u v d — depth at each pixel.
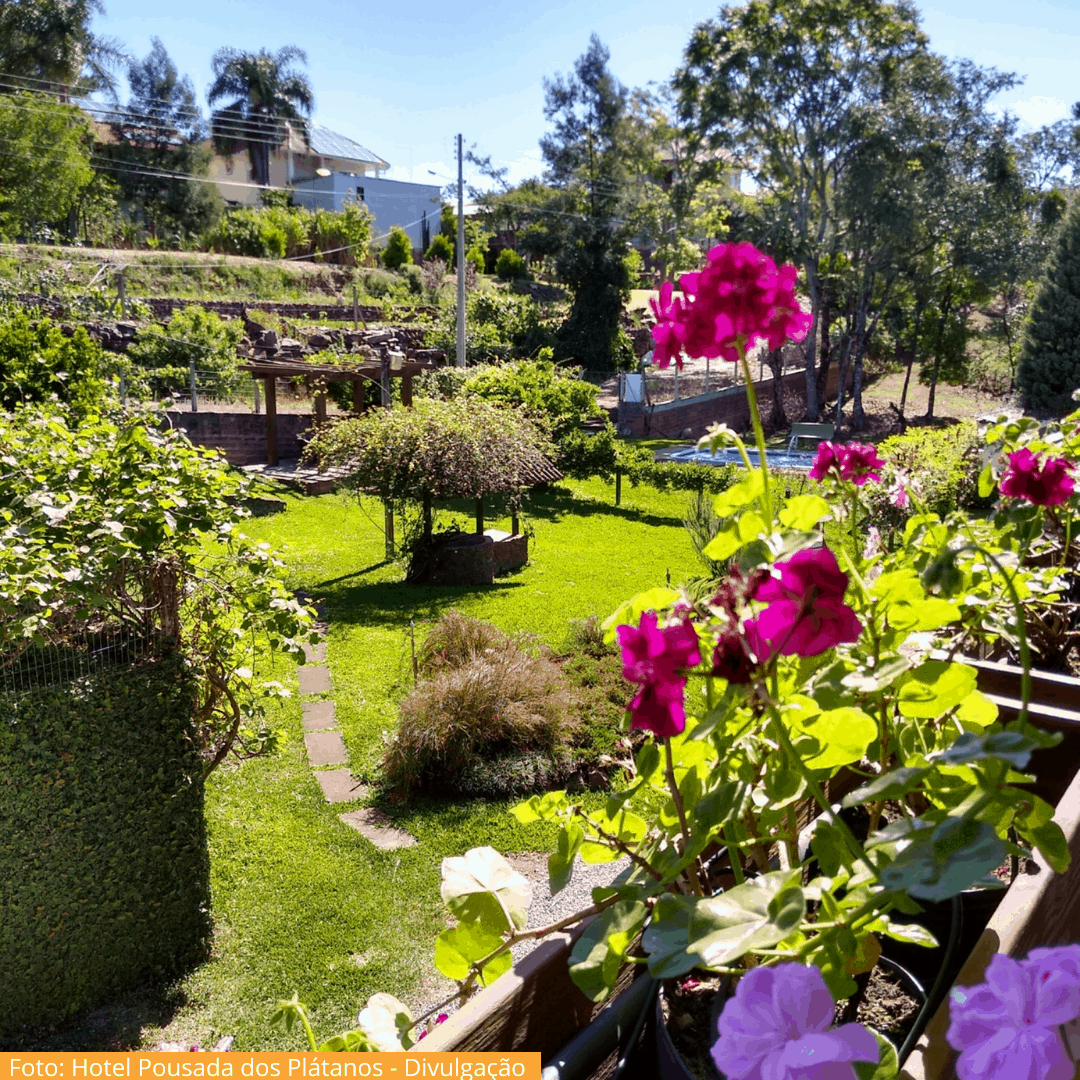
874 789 0.71
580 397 20.89
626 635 0.92
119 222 37.62
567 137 37.12
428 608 11.90
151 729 4.75
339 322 28.11
